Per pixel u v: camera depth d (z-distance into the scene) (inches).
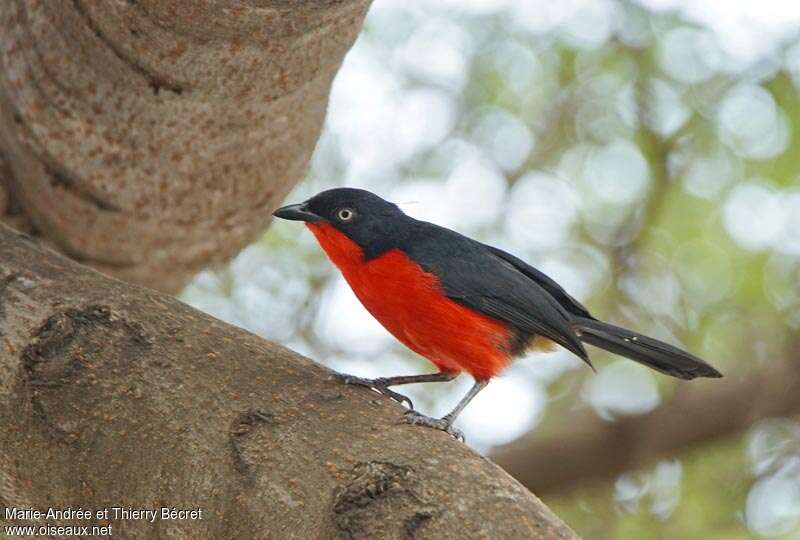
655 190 705.0
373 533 248.7
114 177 434.6
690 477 708.7
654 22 689.6
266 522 258.5
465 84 708.7
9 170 471.2
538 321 419.8
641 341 442.0
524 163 721.6
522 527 247.0
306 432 272.5
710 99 692.1
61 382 288.7
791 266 693.9
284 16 334.0
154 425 278.7
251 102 386.6
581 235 727.7
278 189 459.5
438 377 433.4
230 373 290.0
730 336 715.4
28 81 404.8
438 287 411.2
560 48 704.4
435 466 260.2
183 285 521.7
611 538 695.1
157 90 382.9
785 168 685.3
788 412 684.1
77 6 361.4
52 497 279.7
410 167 700.7
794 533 671.8
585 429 689.0
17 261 322.7
